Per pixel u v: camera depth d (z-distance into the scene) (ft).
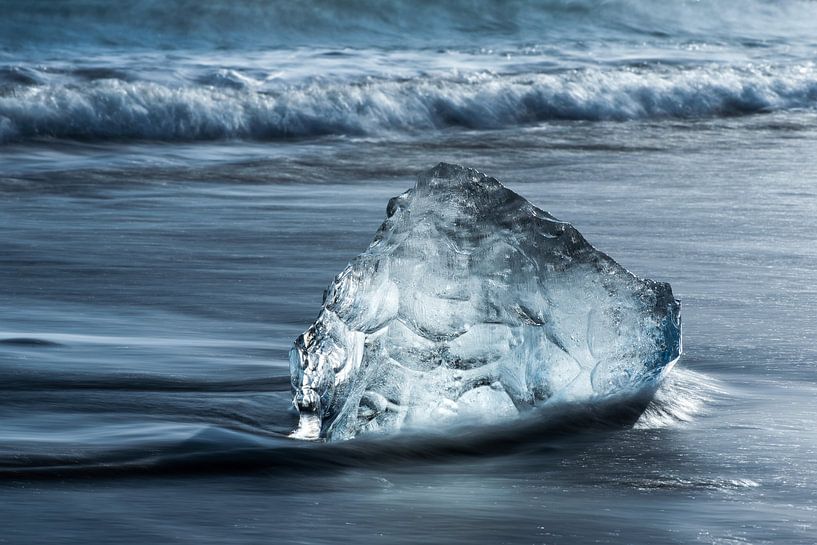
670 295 41.75
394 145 134.72
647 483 33.42
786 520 30.09
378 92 152.05
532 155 127.65
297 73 167.53
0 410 39.32
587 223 85.71
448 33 236.63
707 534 28.84
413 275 39.17
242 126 139.54
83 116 134.51
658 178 111.34
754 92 172.35
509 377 39.50
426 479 33.47
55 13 213.46
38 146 127.03
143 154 125.08
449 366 39.11
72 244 76.54
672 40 237.04
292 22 229.25
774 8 268.41
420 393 38.78
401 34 233.14
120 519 28.55
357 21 233.76
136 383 43.78
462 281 39.34
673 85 169.27
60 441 35.63
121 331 53.31
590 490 32.63
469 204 40.04
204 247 76.13
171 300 60.59
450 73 172.45
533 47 217.97
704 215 90.17
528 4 248.52
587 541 28.09
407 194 40.32
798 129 152.66
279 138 139.74
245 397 42.50
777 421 40.42
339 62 183.83
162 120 137.28
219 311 58.23
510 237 40.01
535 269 39.96
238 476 32.76
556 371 40.24
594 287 40.63
